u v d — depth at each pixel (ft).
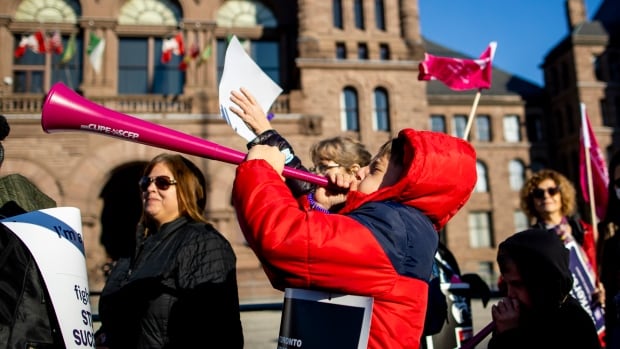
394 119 80.74
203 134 72.54
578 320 8.20
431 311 10.42
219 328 8.54
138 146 70.13
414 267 6.35
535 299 7.73
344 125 80.28
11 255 6.93
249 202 6.15
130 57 81.61
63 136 69.21
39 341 6.83
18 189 9.10
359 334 6.00
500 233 116.67
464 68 17.22
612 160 12.55
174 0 83.51
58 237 7.54
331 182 7.52
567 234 14.74
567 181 15.71
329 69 80.12
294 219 5.98
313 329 6.31
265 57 86.38
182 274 8.78
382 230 6.23
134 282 8.93
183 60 76.43
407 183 6.63
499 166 121.60
